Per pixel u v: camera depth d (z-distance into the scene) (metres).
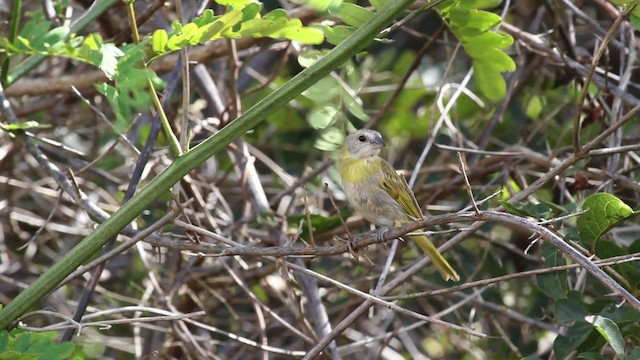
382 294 8.52
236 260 10.85
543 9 12.41
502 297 12.45
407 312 7.00
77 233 12.84
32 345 6.91
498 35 8.68
